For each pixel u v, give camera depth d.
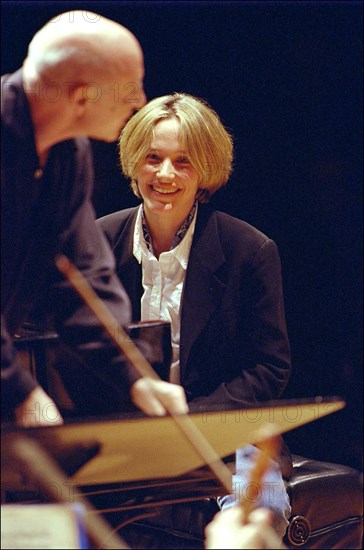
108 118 4.38
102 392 4.99
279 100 8.71
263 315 5.93
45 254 4.75
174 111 5.85
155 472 3.54
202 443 3.35
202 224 6.04
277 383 5.89
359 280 8.88
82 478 3.35
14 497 3.73
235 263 5.95
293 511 6.04
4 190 4.27
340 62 8.76
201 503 5.68
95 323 4.72
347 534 6.29
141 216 6.09
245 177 8.73
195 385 5.89
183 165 5.86
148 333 5.29
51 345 5.09
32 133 4.27
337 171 8.84
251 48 8.62
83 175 4.83
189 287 5.91
